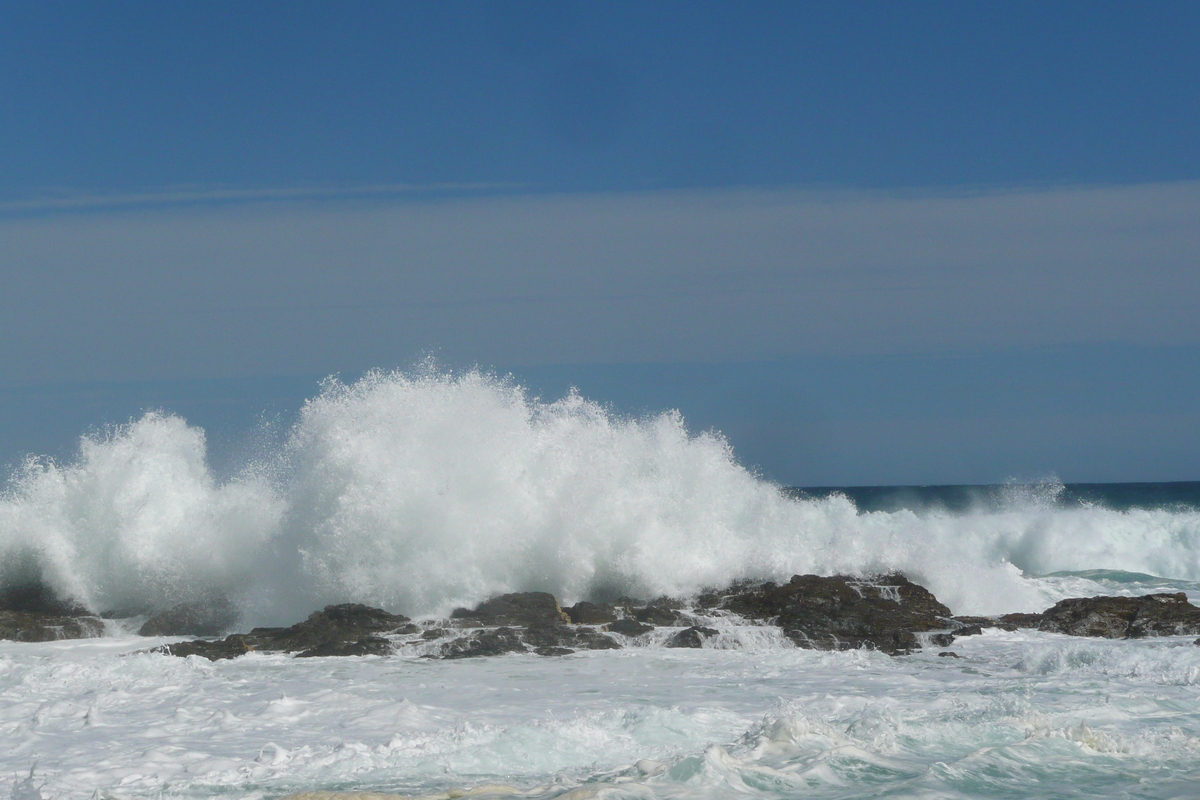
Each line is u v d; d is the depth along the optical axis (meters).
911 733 10.30
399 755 10.10
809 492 117.94
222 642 17.69
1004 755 9.30
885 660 16.58
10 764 10.16
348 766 9.76
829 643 17.75
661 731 11.00
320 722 11.98
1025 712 11.22
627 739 10.71
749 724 11.38
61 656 17.91
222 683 14.84
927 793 8.27
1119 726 11.06
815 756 9.27
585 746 10.41
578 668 15.97
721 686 14.39
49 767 10.01
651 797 8.17
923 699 12.80
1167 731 10.49
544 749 10.27
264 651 17.61
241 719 12.13
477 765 9.76
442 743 10.47
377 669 16.03
